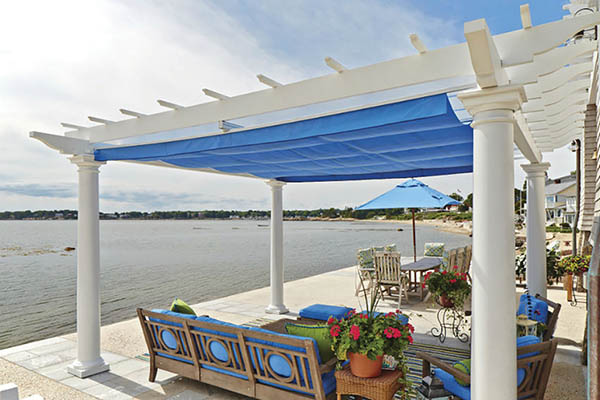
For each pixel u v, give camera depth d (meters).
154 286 12.48
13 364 4.79
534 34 2.33
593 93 4.91
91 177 4.72
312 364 2.97
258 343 3.26
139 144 4.37
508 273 2.40
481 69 2.20
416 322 6.37
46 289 12.73
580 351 4.82
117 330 6.14
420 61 2.68
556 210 42.88
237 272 15.76
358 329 2.93
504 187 2.42
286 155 4.77
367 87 2.87
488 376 2.40
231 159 5.12
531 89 3.12
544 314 4.07
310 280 10.48
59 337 5.88
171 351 4.02
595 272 1.72
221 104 3.63
